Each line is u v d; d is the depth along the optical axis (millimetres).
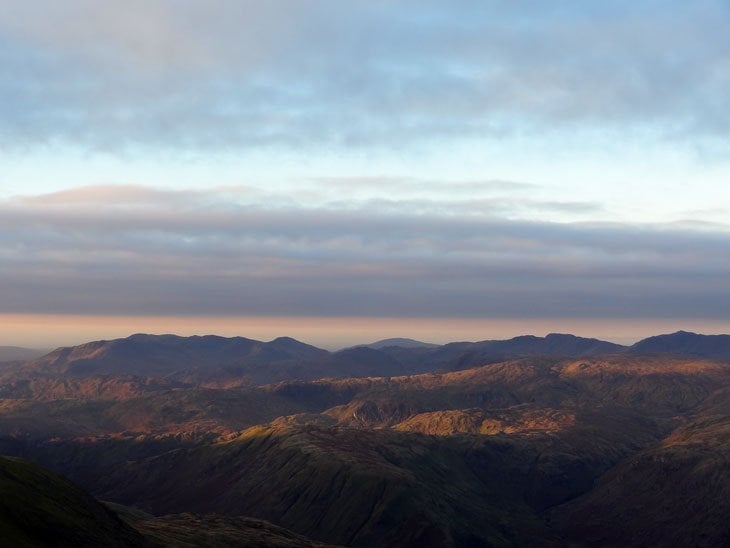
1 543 152625
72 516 185875
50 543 166125
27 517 170000
